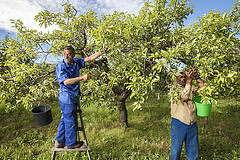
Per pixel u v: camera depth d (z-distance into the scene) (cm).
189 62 262
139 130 466
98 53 276
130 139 404
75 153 323
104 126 507
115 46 234
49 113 294
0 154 342
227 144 357
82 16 322
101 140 393
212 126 471
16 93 313
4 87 314
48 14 356
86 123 529
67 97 240
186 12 337
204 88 183
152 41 288
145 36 287
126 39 252
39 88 280
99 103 354
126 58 282
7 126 522
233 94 288
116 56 273
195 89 264
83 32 339
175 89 195
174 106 272
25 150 362
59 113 651
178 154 272
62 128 261
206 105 251
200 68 189
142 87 196
